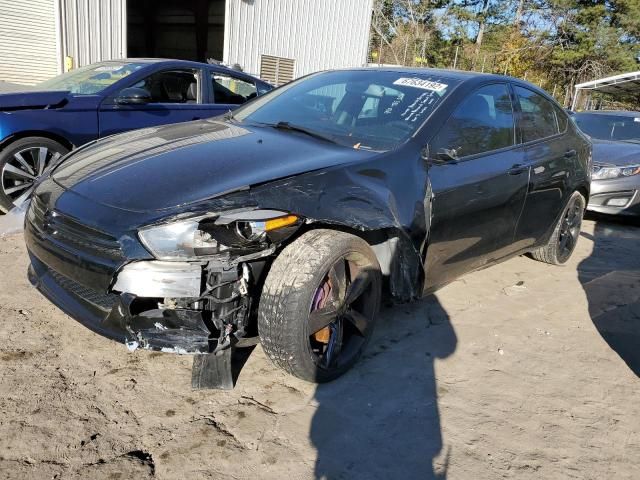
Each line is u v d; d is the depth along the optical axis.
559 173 4.39
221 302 2.44
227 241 2.38
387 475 2.28
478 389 2.96
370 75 3.94
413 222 2.97
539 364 3.27
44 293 2.86
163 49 20.34
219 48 17.89
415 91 3.63
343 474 2.26
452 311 3.89
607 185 6.96
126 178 2.68
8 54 11.26
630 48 34.59
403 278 3.05
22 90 5.59
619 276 4.97
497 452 2.48
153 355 2.97
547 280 4.71
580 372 3.22
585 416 2.80
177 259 2.34
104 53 12.13
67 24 11.45
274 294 2.52
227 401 2.65
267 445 2.38
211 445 2.35
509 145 3.92
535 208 4.18
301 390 2.78
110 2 11.96
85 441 2.30
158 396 2.64
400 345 3.34
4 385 2.59
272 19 14.90
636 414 2.85
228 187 2.51
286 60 15.58
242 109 4.02
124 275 2.35
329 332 2.78
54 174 3.01
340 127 3.43
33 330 3.07
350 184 2.77
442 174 3.23
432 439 2.52
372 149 3.13
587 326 3.85
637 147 7.52
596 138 8.36
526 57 34.91
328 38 16.47
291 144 3.11
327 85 3.94
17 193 4.94
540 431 2.65
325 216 2.60
